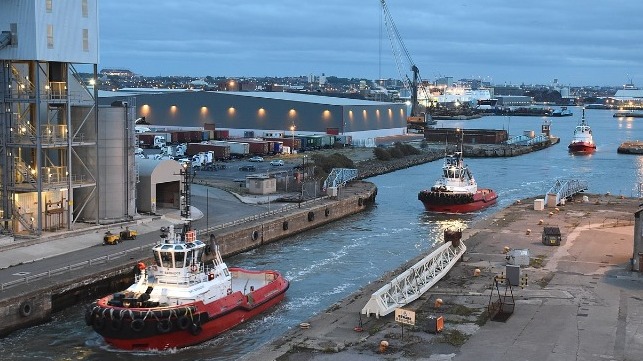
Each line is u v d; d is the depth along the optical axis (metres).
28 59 61.72
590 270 53.81
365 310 43.25
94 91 68.00
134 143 71.69
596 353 36.97
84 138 68.31
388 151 161.00
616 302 45.62
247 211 80.62
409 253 69.00
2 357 41.09
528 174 144.38
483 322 41.94
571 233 68.44
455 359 36.34
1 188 63.53
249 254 68.56
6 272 51.56
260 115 184.88
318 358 36.84
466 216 92.69
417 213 95.00
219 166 124.62
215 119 187.38
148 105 192.12
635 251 53.50
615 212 81.56
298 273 60.91
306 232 80.69
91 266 53.38
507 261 55.69
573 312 43.59
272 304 50.94
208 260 50.00
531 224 73.44
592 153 198.12
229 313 45.88
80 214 69.06
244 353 42.72
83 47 66.12
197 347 43.56
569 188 94.25
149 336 41.91
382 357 36.81
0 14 62.28
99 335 44.66
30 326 46.03
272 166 127.44
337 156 137.50
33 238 60.38
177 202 78.38
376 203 103.50
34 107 66.50
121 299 42.97
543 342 38.59
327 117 182.62
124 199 70.44
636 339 38.97
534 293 47.62
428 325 40.28
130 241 62.75
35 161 67.12
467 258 57.81
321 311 45.59
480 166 161.25
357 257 67.19
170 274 44.53
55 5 63.03
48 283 48.31
